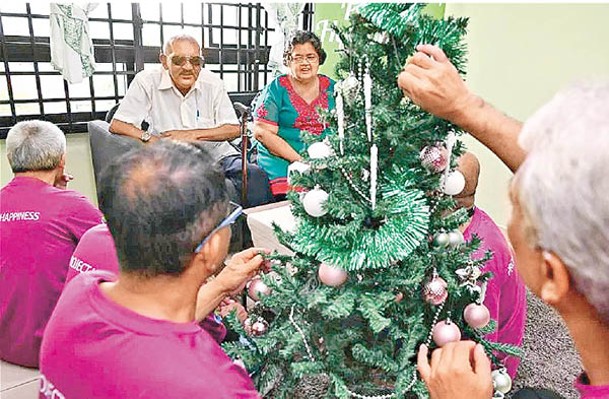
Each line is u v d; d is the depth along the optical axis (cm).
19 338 140
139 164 69
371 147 74
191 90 269
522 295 145
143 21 320
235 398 68
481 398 65
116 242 68
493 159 307
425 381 70
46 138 144
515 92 301
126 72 325
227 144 284
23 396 135
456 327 82
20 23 289
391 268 82
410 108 78
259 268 102
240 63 365
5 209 138
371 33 77
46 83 306
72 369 70
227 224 73
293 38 251
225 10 348
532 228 46
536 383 178
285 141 256
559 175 42
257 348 91
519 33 292
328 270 79
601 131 41
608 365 49
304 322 87
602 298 44
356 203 80
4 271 137
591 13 261
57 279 139
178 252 68
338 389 82
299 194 87
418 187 82
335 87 81
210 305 100
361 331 86
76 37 283
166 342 68
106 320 69
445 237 83
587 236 42
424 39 75
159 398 65
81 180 327
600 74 50
